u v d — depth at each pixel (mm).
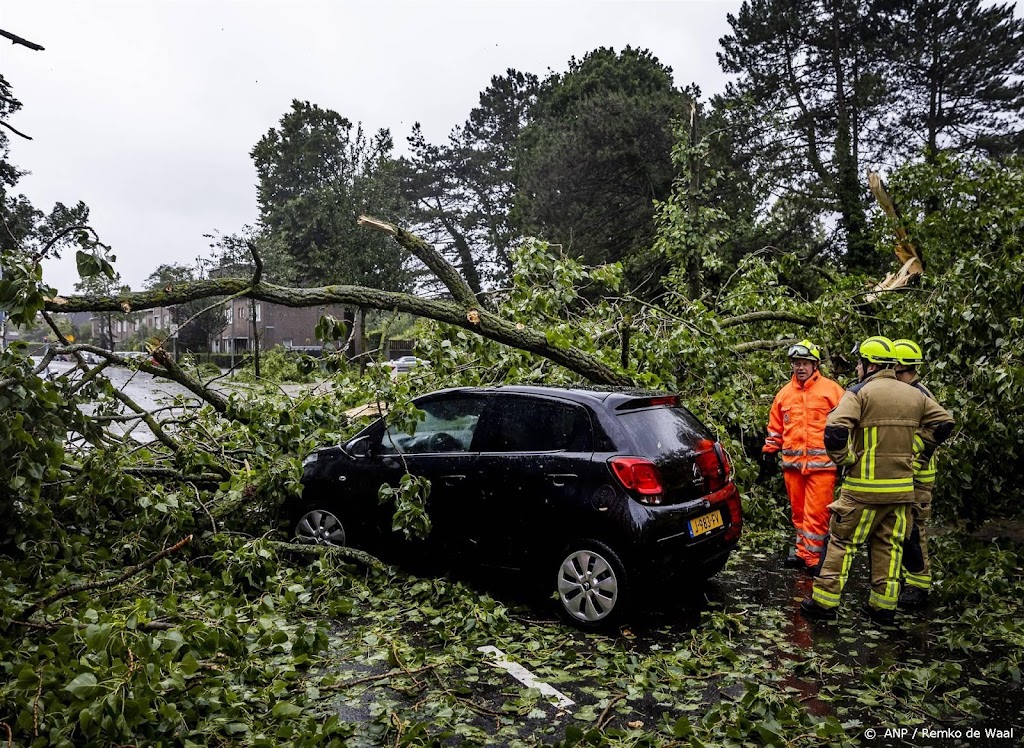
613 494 4781
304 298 6445
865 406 4922
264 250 31969
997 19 32844
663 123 30484
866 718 3627
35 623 3869
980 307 6902
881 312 9383
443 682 3982
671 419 5320
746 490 7555
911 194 11188
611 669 4141
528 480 5105
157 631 3873
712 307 11672
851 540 4977
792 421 6168
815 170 30453
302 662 4004
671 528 4793
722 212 13547
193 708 3285
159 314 37906
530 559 5125
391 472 5699
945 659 4367
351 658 4266
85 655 3281
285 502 6223
